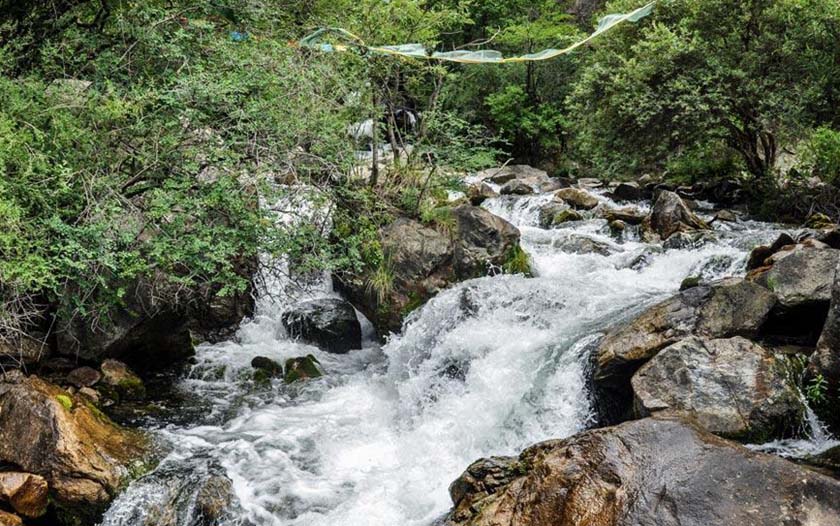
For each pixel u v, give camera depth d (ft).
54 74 22.59
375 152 27.27
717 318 18.17
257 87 22.82
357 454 19.49
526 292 24.23
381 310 25.54
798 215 36.73
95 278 19.43
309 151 24.22
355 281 26.08
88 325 21.38
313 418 21.20
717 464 12.45
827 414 16.01
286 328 26.96
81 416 18.42
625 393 18.29
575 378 19.15
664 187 44.78
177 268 22.41
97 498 16.62
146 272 20.53
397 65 28.84
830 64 36.99
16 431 17.16
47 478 16.52
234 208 21.18
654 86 40.57
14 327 19.33
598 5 71.41
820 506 11.39
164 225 20.81
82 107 20.22
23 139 18.24
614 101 40.75
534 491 13.21
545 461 13.73
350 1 29.40
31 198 18.43
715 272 26.32
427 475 18.45
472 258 26.40
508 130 63.98
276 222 23.25
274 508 17.07
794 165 40.06
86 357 21.63
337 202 25.63
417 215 27.32
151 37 22.50
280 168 22.98
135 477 17.42
